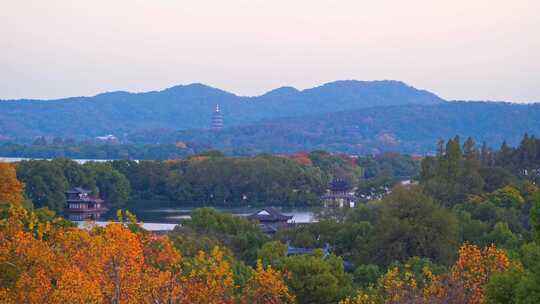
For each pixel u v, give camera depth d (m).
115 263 52.09
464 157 187.88
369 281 97.94
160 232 145.62
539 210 53.78
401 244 112.19
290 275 77.38
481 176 180.50
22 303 51.31
